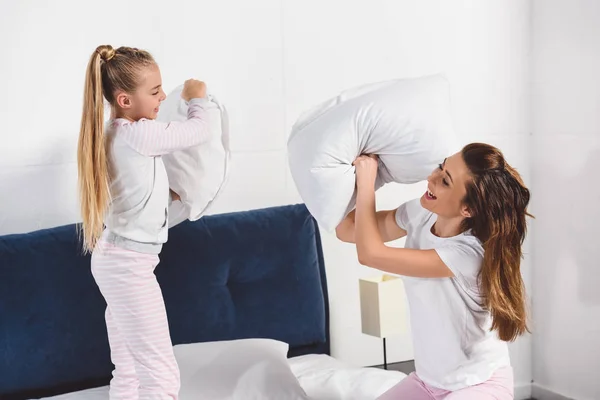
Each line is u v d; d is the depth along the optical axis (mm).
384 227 2443
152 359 2434
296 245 3217
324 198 2264
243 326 3121
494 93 3662
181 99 2588
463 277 2143
